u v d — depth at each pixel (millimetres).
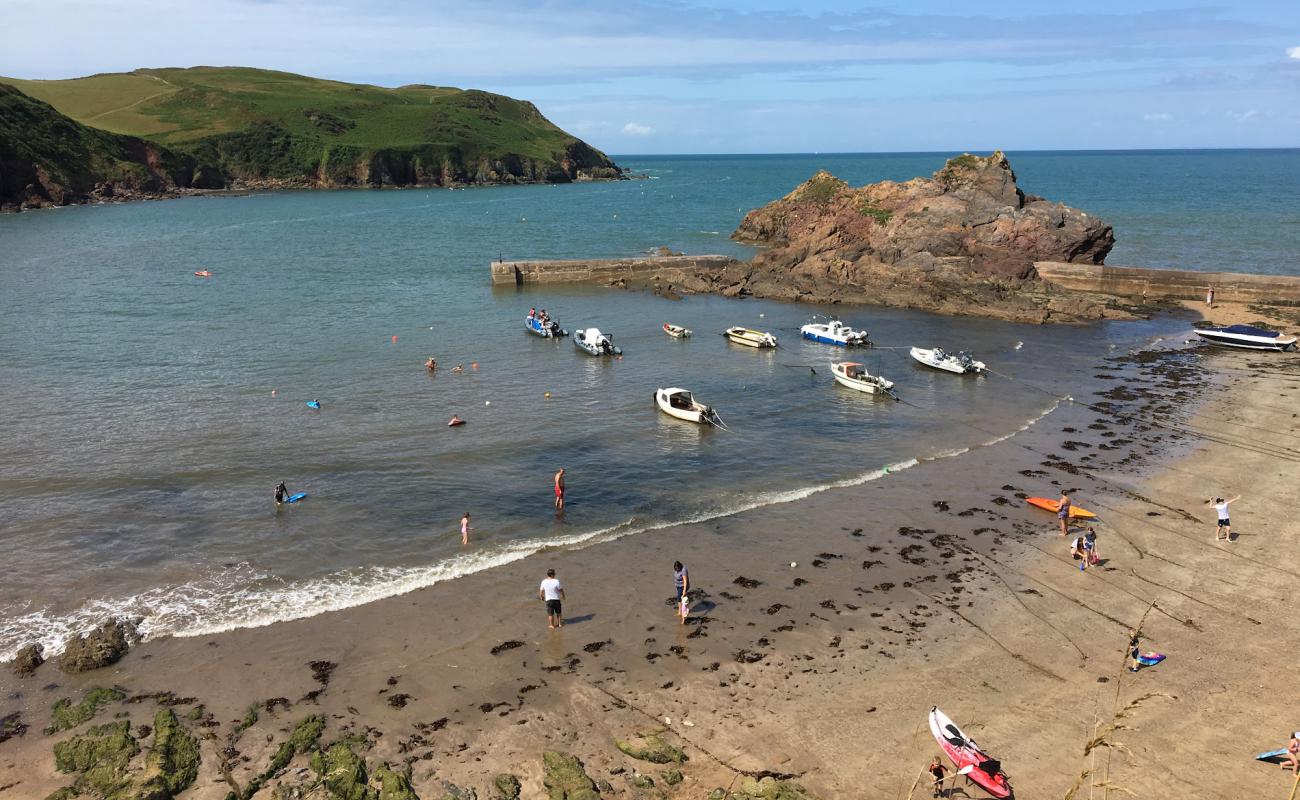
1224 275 85188
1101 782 19797
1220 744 21250
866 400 53469
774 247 127500
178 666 25016
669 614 28125
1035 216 96000
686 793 19844
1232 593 28953
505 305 84562
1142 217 162250
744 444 45156
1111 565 31234
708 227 159000
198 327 70812
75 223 156500
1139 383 56812
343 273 101812
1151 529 34156
